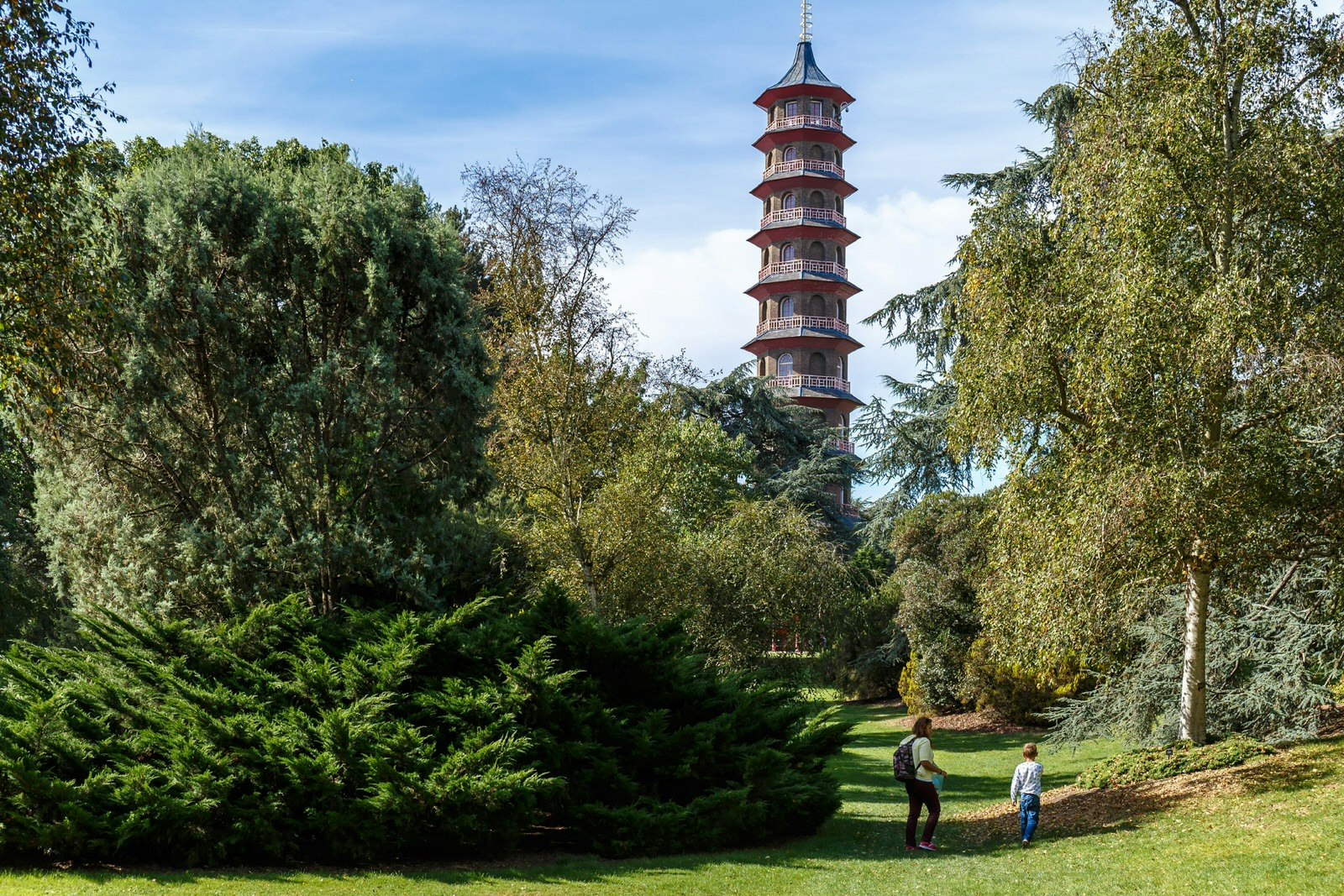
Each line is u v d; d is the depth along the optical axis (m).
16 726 11.09
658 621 20.89
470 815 11.52
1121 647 18.12
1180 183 13.30
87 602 15.32
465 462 16.75
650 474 21.34
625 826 12.50
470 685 13.31
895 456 32.97
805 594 23.66
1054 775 21.75
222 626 13.14
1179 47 14.03
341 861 11.48
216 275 14.92
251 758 11.37
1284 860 9.85
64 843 10.38
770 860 12.32
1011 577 15.13
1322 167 13.29
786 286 67.12
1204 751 14.88
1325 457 13.68
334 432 15.16
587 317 21.50
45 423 14.52
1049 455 15.07
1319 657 15.86
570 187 22.03
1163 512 12.94
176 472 14.88
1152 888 9.59
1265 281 13.42
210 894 9.71
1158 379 13.27
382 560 15.13
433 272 16.48
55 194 12.71
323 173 15.88
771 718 14.92
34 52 12.02
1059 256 14.98
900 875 11.25
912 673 34.12
